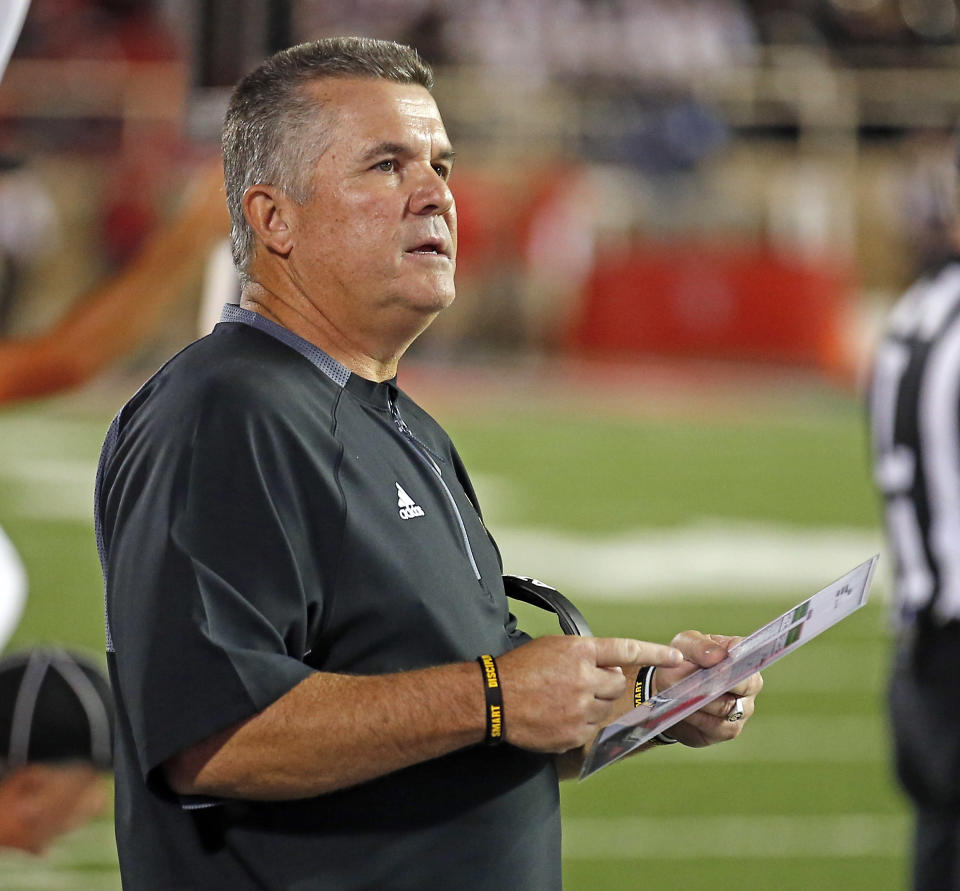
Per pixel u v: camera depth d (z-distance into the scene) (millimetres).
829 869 16141
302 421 6473
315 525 6352
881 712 22000
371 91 6914
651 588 28766
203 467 6188
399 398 7680
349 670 6473
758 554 31953
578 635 7148
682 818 17734
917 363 12312
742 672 6629
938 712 12000
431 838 6574
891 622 12656
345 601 6398
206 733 5871
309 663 6469
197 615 5949
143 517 6188
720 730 7523
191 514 6121
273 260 7066
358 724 6016
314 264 6922
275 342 6789
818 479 40438
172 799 6195
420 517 6738
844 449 44719
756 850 16688
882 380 12688
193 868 6445
